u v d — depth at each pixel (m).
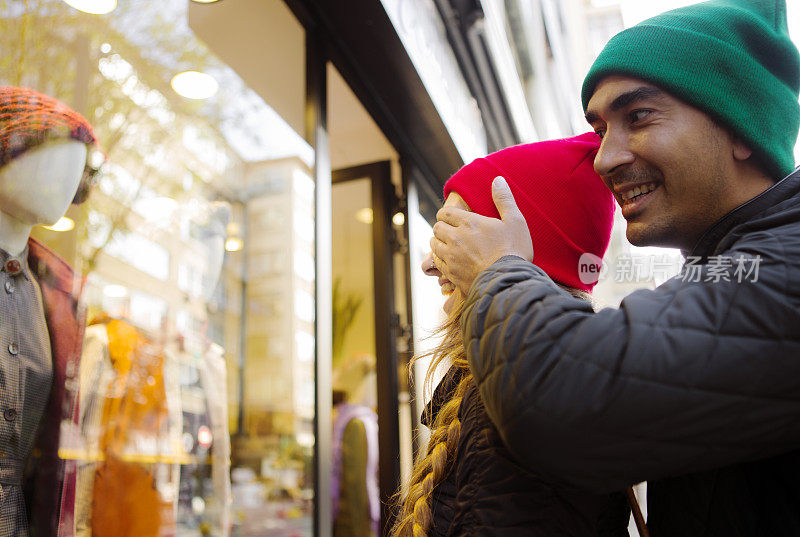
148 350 1.08
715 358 0.44
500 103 3.04
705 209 0.61
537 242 0.72
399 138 2.26
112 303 1.00
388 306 2.20
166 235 1.17
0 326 0.74
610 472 0.47
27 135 0.80
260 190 1.51
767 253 0.48
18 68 0.81
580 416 0.45
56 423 0.84
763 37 0.62
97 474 0.93
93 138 0.95
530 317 0.50
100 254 0.96
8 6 0.80
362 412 2.20
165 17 1.17
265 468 1.40
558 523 0.53
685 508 0.56
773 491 0.51
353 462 2.17
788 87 0.63
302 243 1.54
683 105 0.61
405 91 2.05
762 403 0.44
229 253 1.39
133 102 1.07
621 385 0.45
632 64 0.61
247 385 1.40
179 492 1.14
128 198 1.05
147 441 1.05
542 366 0.47
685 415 0.44
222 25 1.35
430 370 0.77
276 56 1.57
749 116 0.59
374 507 2.14
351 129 2.12
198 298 1.26
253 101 1.50
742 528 0.52
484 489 0.55
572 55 3.68
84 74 0.94
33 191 0.81
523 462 0.49
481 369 0.52
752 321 0.45
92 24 0.95
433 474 0.65
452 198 0.78
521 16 3.35
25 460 0.78
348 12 1.69
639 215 0.64
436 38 2.23
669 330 0.46
